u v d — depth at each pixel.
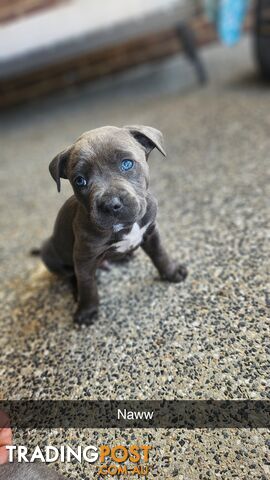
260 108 0.94
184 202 0.68
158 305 0.48
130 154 0.35
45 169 0.99
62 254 0.50
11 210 0.83
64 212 0.45
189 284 0.49
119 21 1.13
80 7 1.12
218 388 0.37
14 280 0.60
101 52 1.52
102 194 0.33
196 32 1.56
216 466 0.31
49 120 1.39
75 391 0.41
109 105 1.35
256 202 0.62
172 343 0.42
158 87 1.38
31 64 1.19
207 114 1.01
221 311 0.44
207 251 0.54
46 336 0.48
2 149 1.22
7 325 0.52
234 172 0.72
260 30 0.98
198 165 0.79
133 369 0.41
